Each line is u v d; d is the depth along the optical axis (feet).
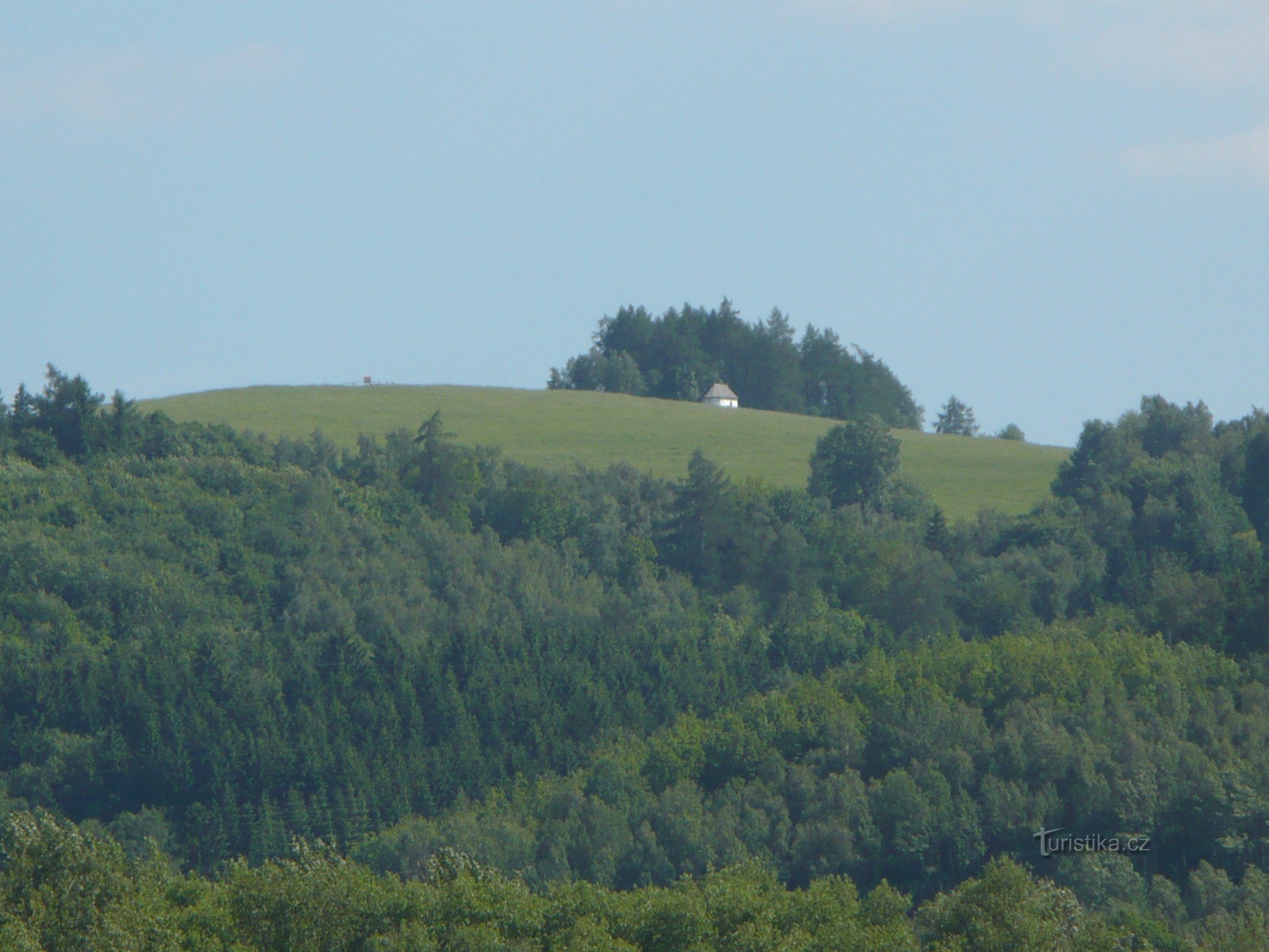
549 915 617.21
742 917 609.01
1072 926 587.68
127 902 550.77
